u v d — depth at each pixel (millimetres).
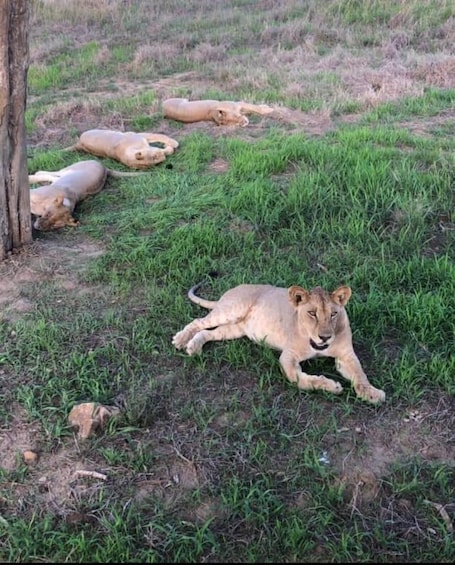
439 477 3660
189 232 5879
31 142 9086
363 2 13273
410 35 11773
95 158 8250
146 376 4426
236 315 4621
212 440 3926
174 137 8695
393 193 6191
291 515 3551
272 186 6449
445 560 3338
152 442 3961
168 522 3533
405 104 8867
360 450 3859
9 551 3438
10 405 4246
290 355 4277
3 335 4852
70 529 3533
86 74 12008
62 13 15445
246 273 5363
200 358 4500
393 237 5730
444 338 4605
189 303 5098
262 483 3693
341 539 3412
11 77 5410
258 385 4312
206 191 6688
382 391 4125
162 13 15438
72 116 9805
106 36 14117
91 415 4016
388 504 3592
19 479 3787
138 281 5438
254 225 5977
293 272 5387
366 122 8336
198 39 13141
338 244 5699
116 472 3799
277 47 12453
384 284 5156
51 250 5961
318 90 9586
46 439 3996
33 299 5293
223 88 10453
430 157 6848
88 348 4699
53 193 6461
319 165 6738
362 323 4727
